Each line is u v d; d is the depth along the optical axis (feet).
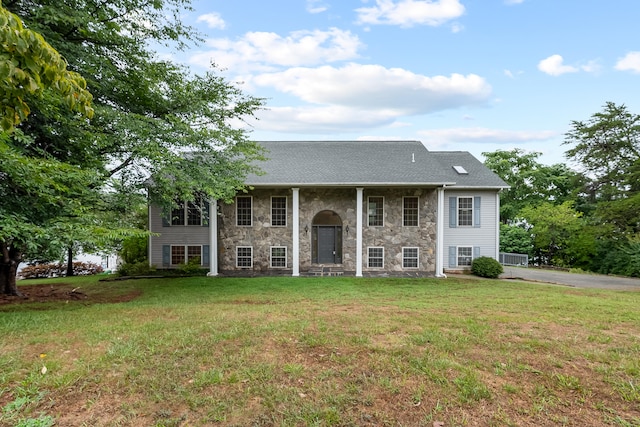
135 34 30.91
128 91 32.50
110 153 31.86
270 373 11.67
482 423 9.04
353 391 10.56
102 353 13.33
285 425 8.91
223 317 19.79
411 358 12.99
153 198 37.29
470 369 12.04
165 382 10.98
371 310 22.33
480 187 54.75
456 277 47.83
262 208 53.11
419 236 52.60
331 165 53.93
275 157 56.75
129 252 56.39
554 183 91.71
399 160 55.62
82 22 24.99
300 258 53.01
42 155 26.45
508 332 16.72
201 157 37.83
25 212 23.86
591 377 11.58
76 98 8.39
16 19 6.65
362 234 52.95
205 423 9.02
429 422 9.07
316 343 14.61
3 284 31.99
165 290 35.29
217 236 52.80
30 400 9.78
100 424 8.87
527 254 74.38
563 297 29.07
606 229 55.42
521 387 10.85
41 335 15.74
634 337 16.14
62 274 62.95
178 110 35.12
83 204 28.35
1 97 7.88
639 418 9.25
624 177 68.95
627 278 52.80
